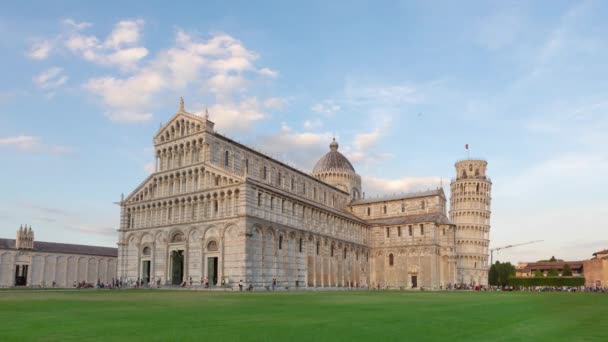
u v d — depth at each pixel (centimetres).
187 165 10506
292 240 10806
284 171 12975
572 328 2733
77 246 15062
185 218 10331
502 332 2519
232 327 2600
